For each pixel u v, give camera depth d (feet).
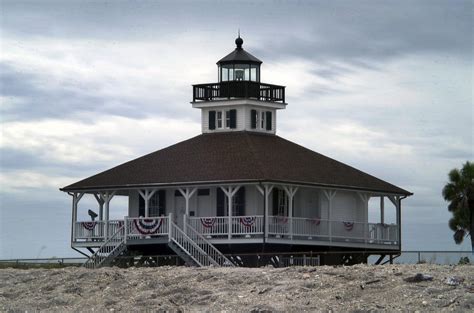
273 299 138.00
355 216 235.20
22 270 176.04
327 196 226.38
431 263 163.73
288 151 236.63
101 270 167.32
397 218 240.53
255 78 245.04
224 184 216.95
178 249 213.05
